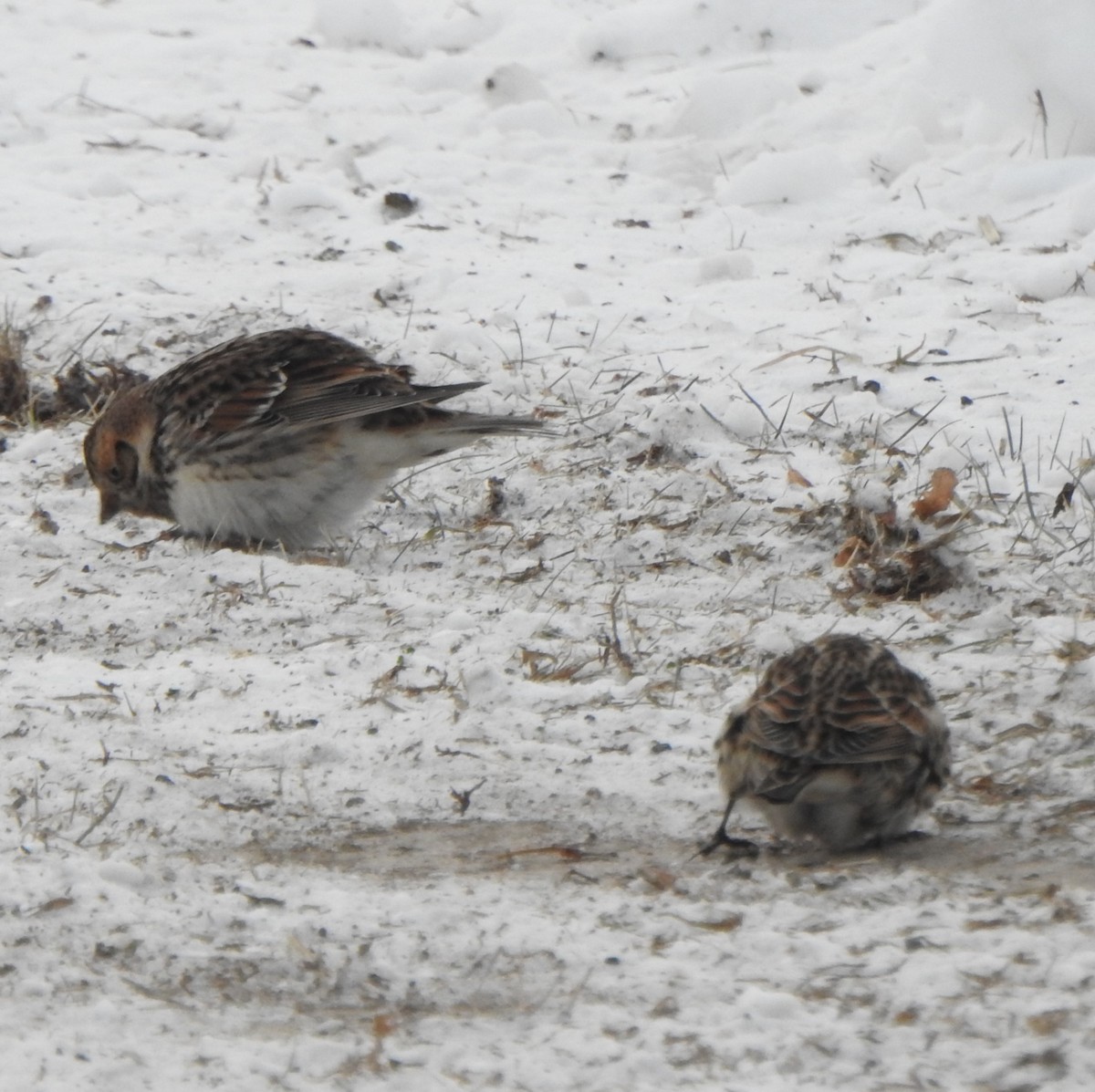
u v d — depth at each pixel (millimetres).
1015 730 9523
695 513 13383
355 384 12633
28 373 16312
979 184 21297
